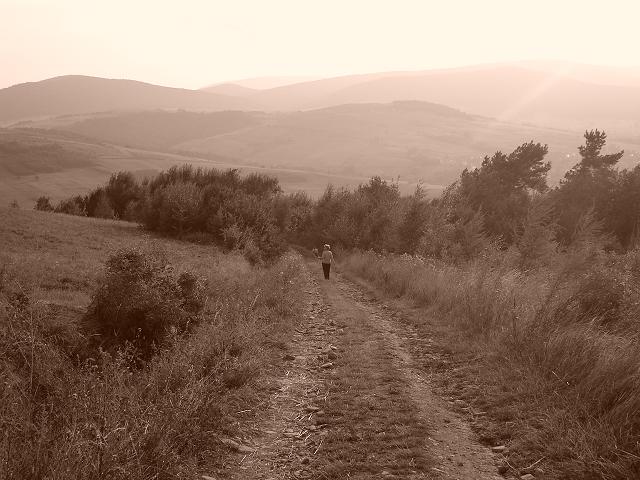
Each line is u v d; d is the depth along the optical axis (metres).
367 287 19.36
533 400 6.51
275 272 19.11
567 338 7.59
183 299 9.41
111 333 8.13
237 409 6.62
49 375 5.74
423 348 9.75
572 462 4.98
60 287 11.60
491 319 10.27
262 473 5.11
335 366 8.75
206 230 31.09
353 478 4.93
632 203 32.88
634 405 5.65
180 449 5.21
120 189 45.62
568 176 45.03
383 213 34.69
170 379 6.45
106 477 4.05
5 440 3.97
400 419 6.30
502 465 5.16
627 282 9.84
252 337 9.38
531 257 15.19
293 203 48.47
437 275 15.52
